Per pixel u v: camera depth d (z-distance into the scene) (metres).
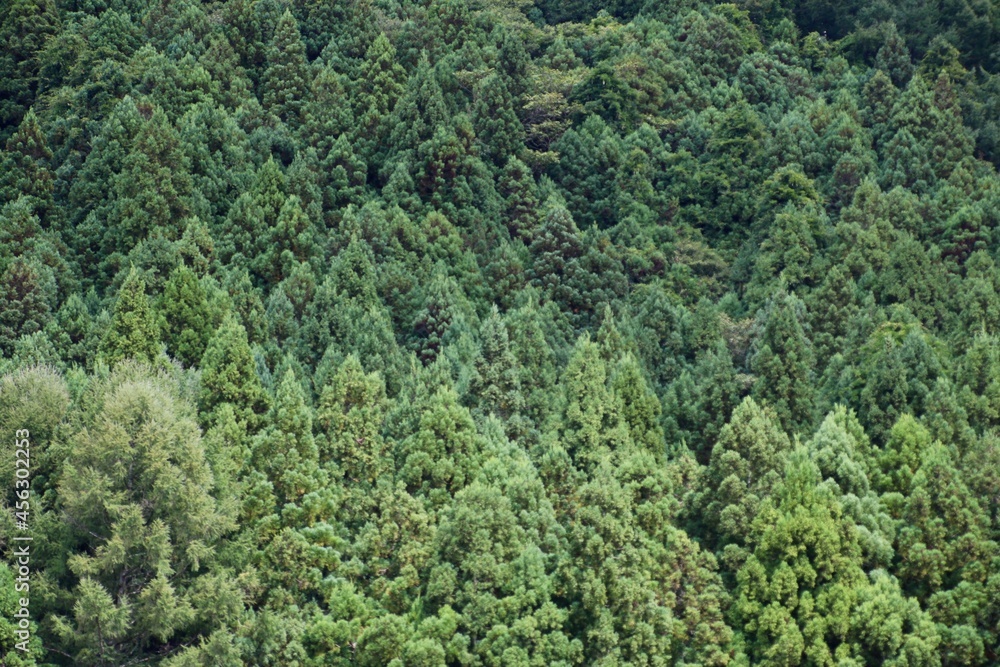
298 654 75.12
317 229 105.88
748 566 80.12
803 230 110.25
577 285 107.50
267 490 79.88
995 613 78.94
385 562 79.62
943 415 89.06
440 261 104.38
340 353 92.81
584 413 89.38
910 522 83.50
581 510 80.19
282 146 114.50
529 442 89.62
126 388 77.00
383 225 105.81
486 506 79.50
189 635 75.94
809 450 87.75
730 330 103.94
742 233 117.62
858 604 79.31
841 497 83.50
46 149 109.69
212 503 76.31
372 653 75.56
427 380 89.19
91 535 76.25
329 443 84.12
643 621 78.50
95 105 114.69
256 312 94.94
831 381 96.00
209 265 100.50
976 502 82.69
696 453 93.38
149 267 97.94
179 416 79.38
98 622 72.19
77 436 76.38
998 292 105.56
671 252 115.00
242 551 77.50
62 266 99.12
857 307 104.06
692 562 81.06
